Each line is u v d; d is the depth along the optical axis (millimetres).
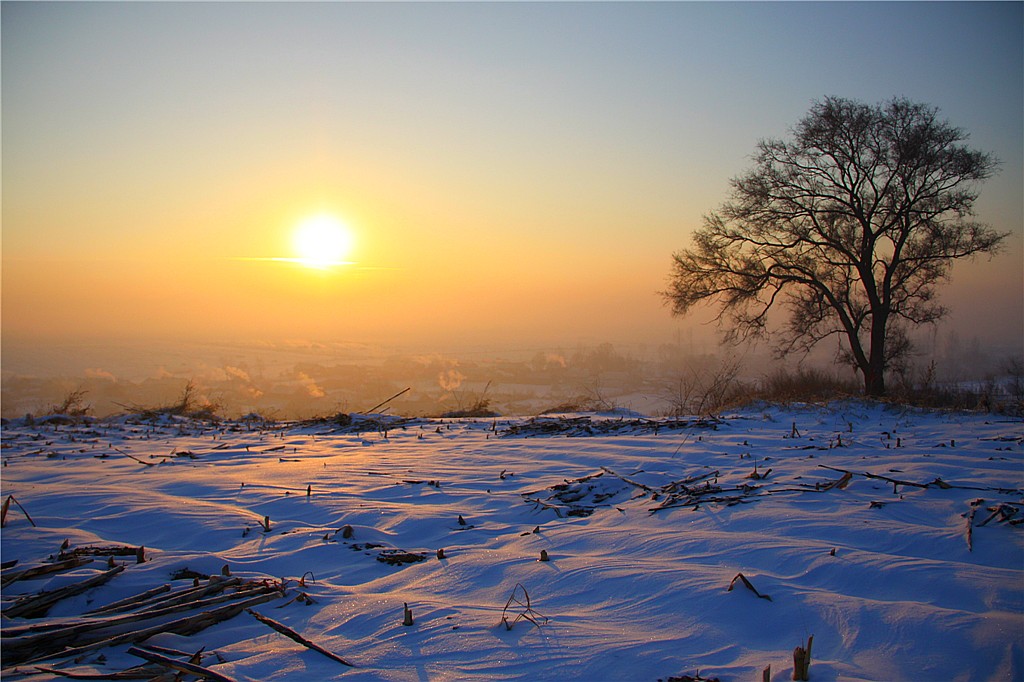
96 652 4629
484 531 7547
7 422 18250
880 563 5418
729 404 20312
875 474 9062
